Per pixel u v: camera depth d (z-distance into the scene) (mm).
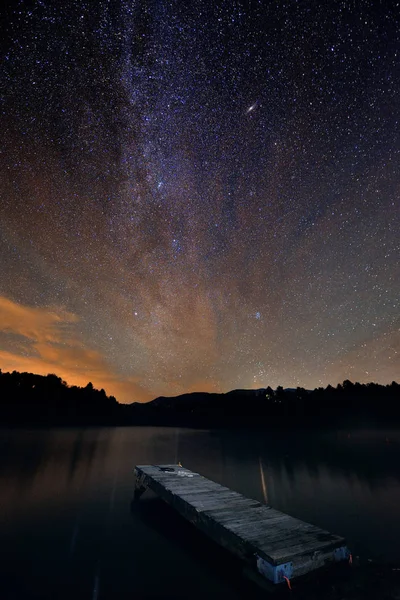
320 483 12047
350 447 23797
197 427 46031
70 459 16234
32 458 15891
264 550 4543
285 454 20359
